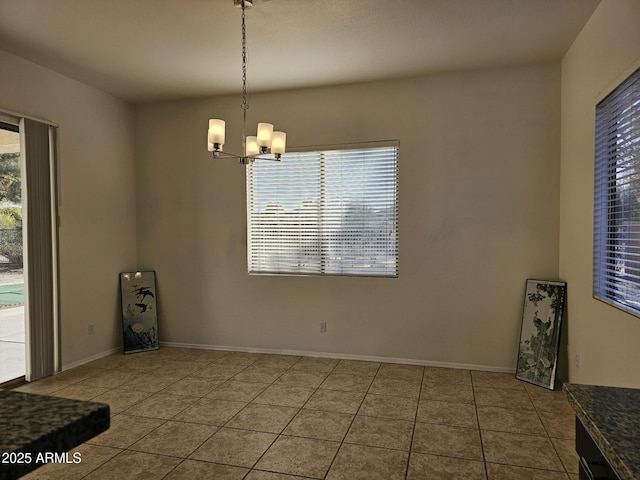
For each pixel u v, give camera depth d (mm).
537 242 3832
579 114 3201
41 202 3775
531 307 3783
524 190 3850
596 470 1076
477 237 3973
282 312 4551
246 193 4617
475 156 3955
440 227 4062
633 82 2225
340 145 4309
